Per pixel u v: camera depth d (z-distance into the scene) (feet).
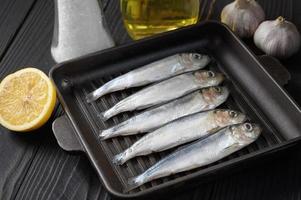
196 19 2.88
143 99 2.59
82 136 2.40
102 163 2.40
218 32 2.79
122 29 2.97
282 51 2.80
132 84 2.65
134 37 2.88
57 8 2.69
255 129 2.43
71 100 2.62
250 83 2.65
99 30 2.75
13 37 2.96
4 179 2.48
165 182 2.25
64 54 2.78
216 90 2.59
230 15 2.90
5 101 2.62
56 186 2.45
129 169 2.40
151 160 2.43
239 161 2.27
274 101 2.56
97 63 2.70
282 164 2.46
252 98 2.61
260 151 2.30
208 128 2.48
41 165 2.52
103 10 2.96
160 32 2.83
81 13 2.68
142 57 2.76
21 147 2.57
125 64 2.74
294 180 2.43
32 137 2.60
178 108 2.56
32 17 3.04
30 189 2.45
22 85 2.64
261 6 3.05
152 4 2.72
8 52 2.90
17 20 3.03
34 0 3.10
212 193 2.39
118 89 2.64
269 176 2.43
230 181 2.42
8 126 2.58
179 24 2.81
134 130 2.50
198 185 2.33
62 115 2.62
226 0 3.09
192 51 2.80
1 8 3.07
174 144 2.45
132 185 2.32
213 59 2.77
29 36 2.96
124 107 2.56
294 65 2.82
